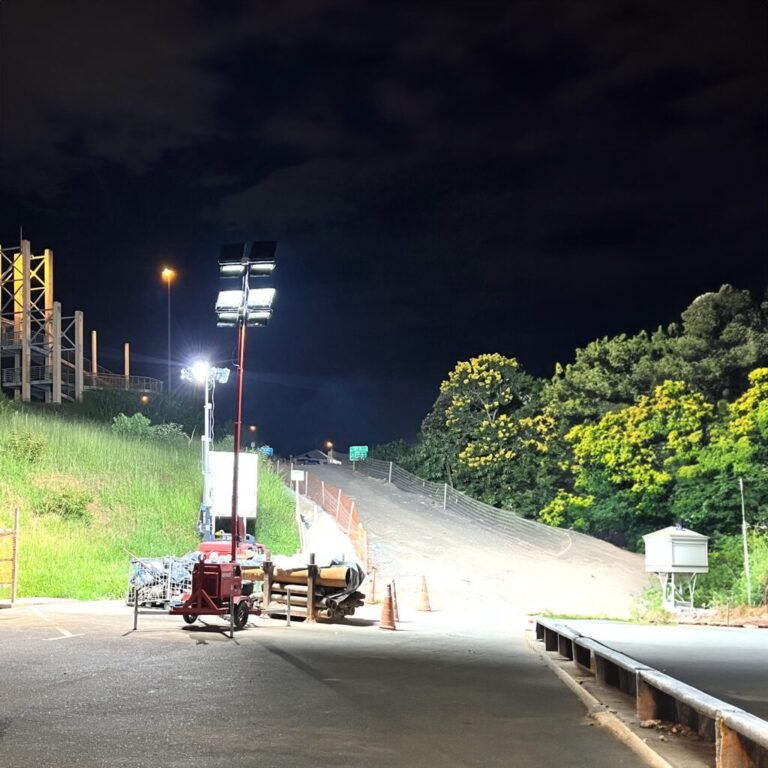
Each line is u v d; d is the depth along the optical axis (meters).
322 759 6.96
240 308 20.34
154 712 8.68
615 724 8.36
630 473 57.41
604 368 64.38
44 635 14.90
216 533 35.28
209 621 19.00
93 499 37.94
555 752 7.50
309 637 17.00
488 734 8.21
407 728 8.38
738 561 46.53
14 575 21.92
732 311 60.12
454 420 73.56
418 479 73.19
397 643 16.80
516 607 35.53
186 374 37.94
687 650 16.33
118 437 49.94
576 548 51.78
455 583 39.12
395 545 46.72
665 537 37.88
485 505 64.81
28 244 69.00
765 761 5.89
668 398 57.06
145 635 15.66
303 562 22.27
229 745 7.35
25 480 37.59
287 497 48.69
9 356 71.25
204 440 37.16
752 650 16.42
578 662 13.02
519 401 75.38
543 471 65.94
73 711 8.62
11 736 7.46
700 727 7.70
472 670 12.94
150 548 33.81
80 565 28.97
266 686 10.56
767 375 53.84
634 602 39.91
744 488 51.47
